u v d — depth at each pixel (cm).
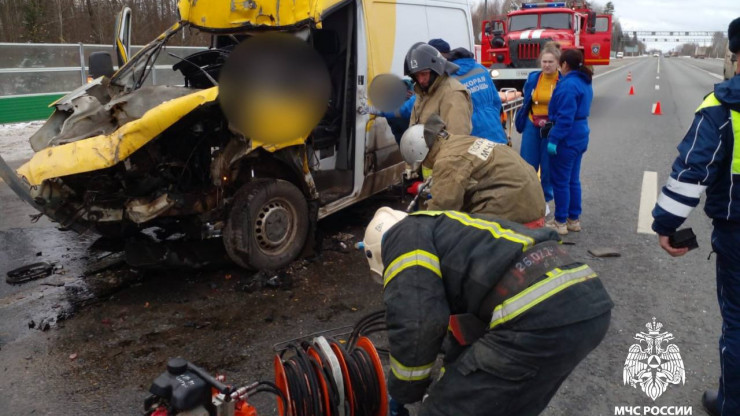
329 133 545
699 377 334
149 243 467
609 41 1761
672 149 997
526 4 1789
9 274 471
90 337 378
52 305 424
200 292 445
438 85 430
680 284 459
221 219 449
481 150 279
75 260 516
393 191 706
